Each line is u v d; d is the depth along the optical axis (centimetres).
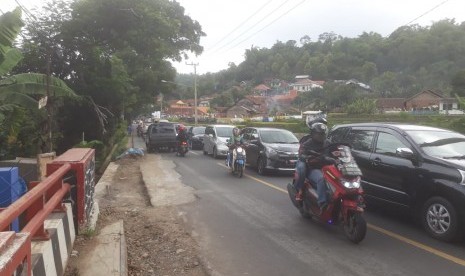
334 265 557
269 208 904
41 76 1389
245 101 10806
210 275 529
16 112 1325
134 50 2620
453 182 641
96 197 1001
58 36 2164
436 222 666
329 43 14138
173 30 2800
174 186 1184
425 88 8775
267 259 583
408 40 10231
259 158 1467
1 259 244
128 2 2416
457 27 9506
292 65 14138
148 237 696
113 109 2359
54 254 442
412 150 730
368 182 810
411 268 543
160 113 8656
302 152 746
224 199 1002
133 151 2170
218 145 2091
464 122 2719
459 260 571
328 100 8625
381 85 9669
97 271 490
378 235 692
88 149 725
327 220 697
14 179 613
